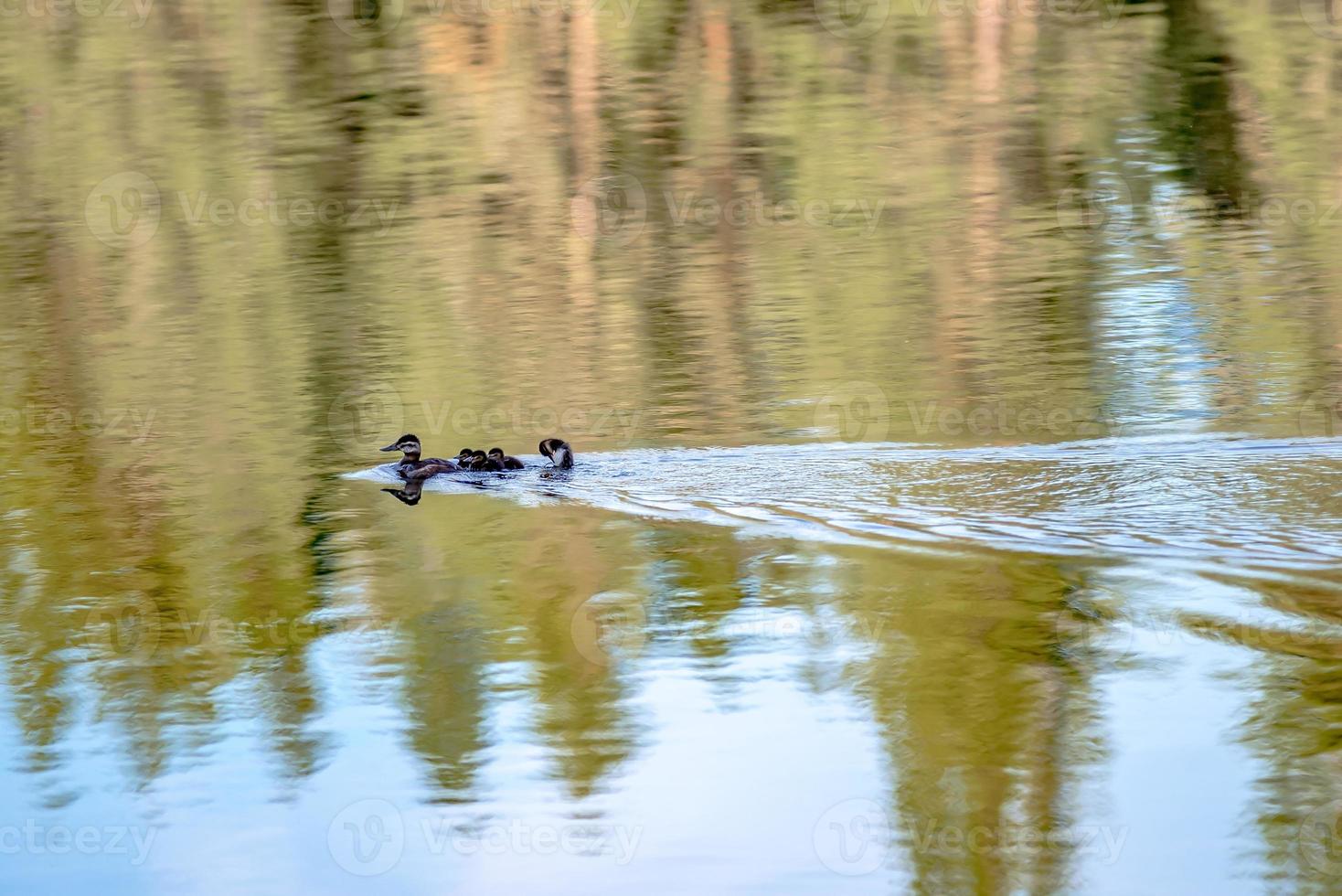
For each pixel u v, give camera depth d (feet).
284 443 81.97
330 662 52.39
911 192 143.95
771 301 112.88
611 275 121.49
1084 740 44.91
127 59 183.73
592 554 61.41
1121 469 69.56
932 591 55.52
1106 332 100.17
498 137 164.96
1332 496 63.98
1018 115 164.86
